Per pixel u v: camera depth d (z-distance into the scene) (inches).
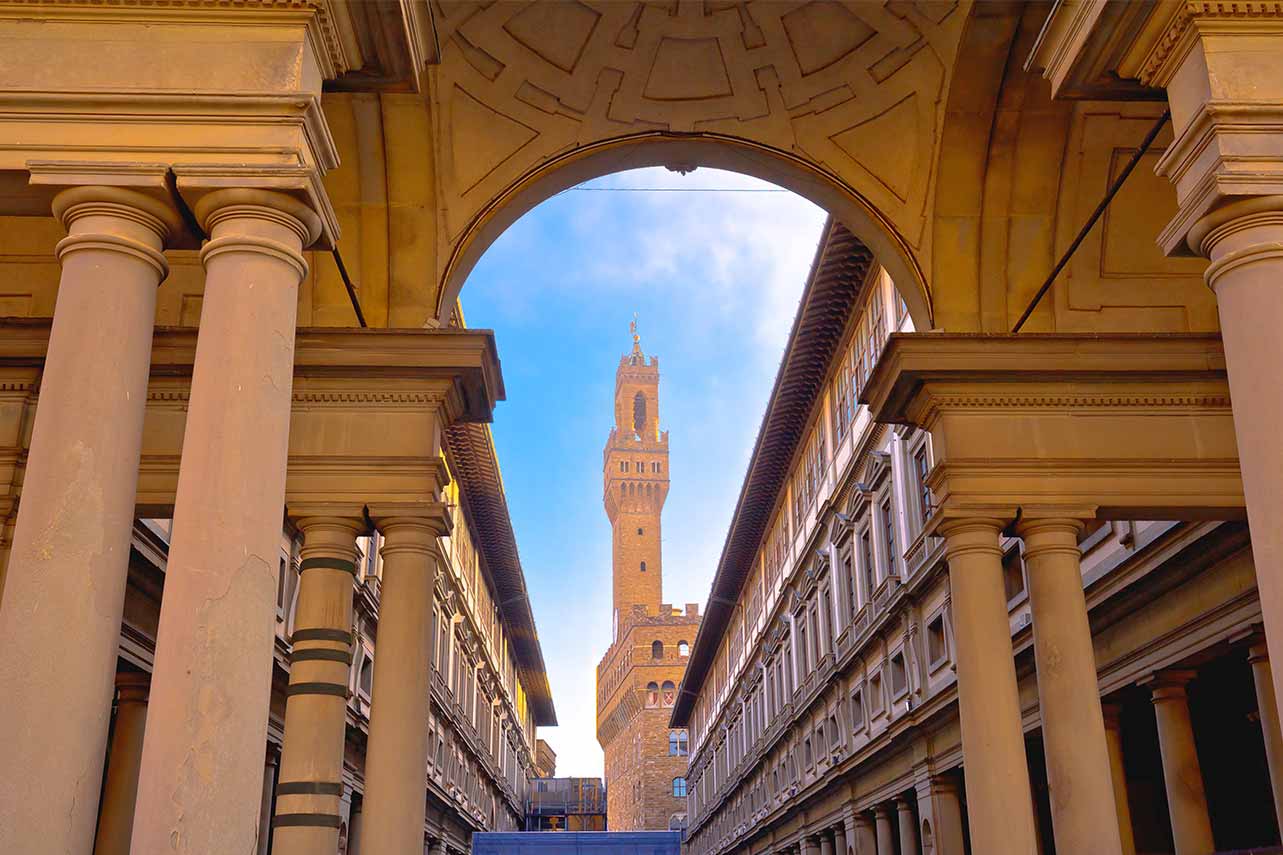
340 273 490.6
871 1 476.7
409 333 468.4
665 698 3907.5
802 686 1455.5
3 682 247.3
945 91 495.2
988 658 446.9
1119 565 672.4
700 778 2630.4
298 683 440.1
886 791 1093.1
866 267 1139.9
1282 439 260.4
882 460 1090.1
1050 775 437.7
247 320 278.7
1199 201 281.4
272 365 279.1
